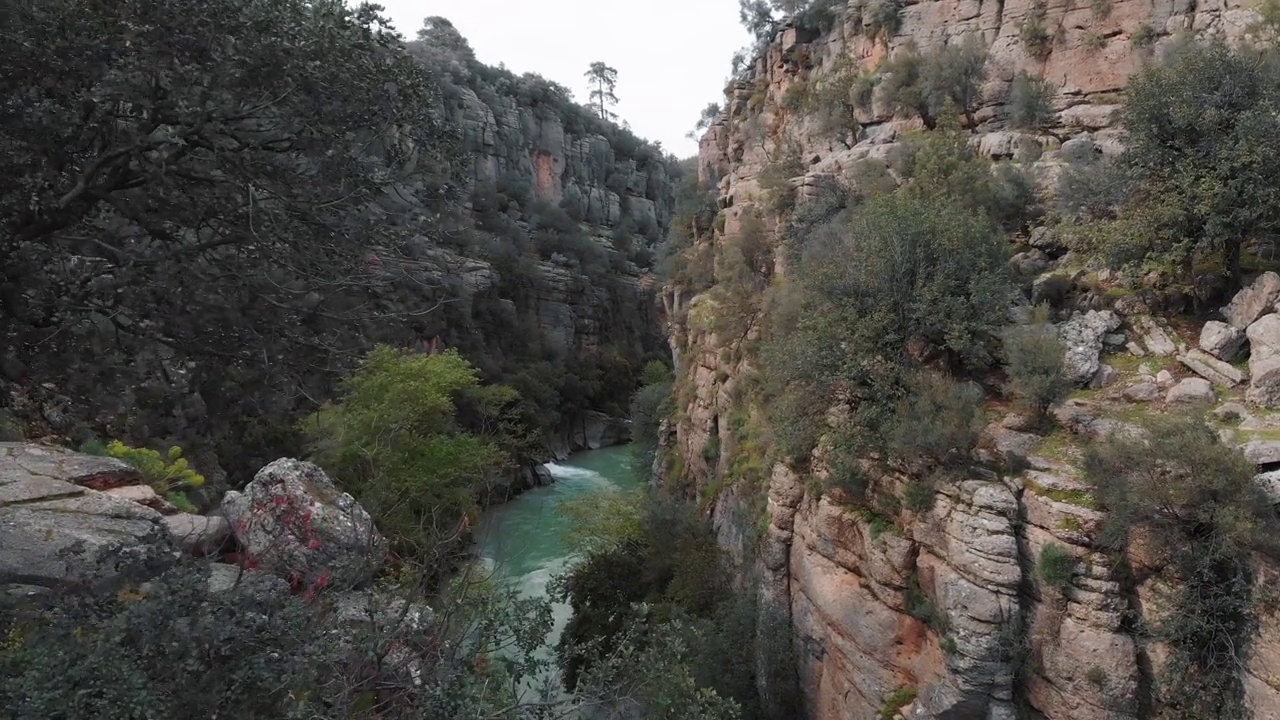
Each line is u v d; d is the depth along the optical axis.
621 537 28.25
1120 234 15.96
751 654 19.08
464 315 57.81
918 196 19.20
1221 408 13.02
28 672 5.02
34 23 6.01
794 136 35.16
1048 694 12.02
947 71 26.28
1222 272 15.52
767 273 29.61
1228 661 10.78
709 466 30.80
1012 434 14.29
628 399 77.94
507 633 9.34
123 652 5.31
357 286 7.91
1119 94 24.22
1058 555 11.97
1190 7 24.27
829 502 16.80
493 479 21.41
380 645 7.53
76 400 6.94
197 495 18.16
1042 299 17.55
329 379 8.22
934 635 13.69
